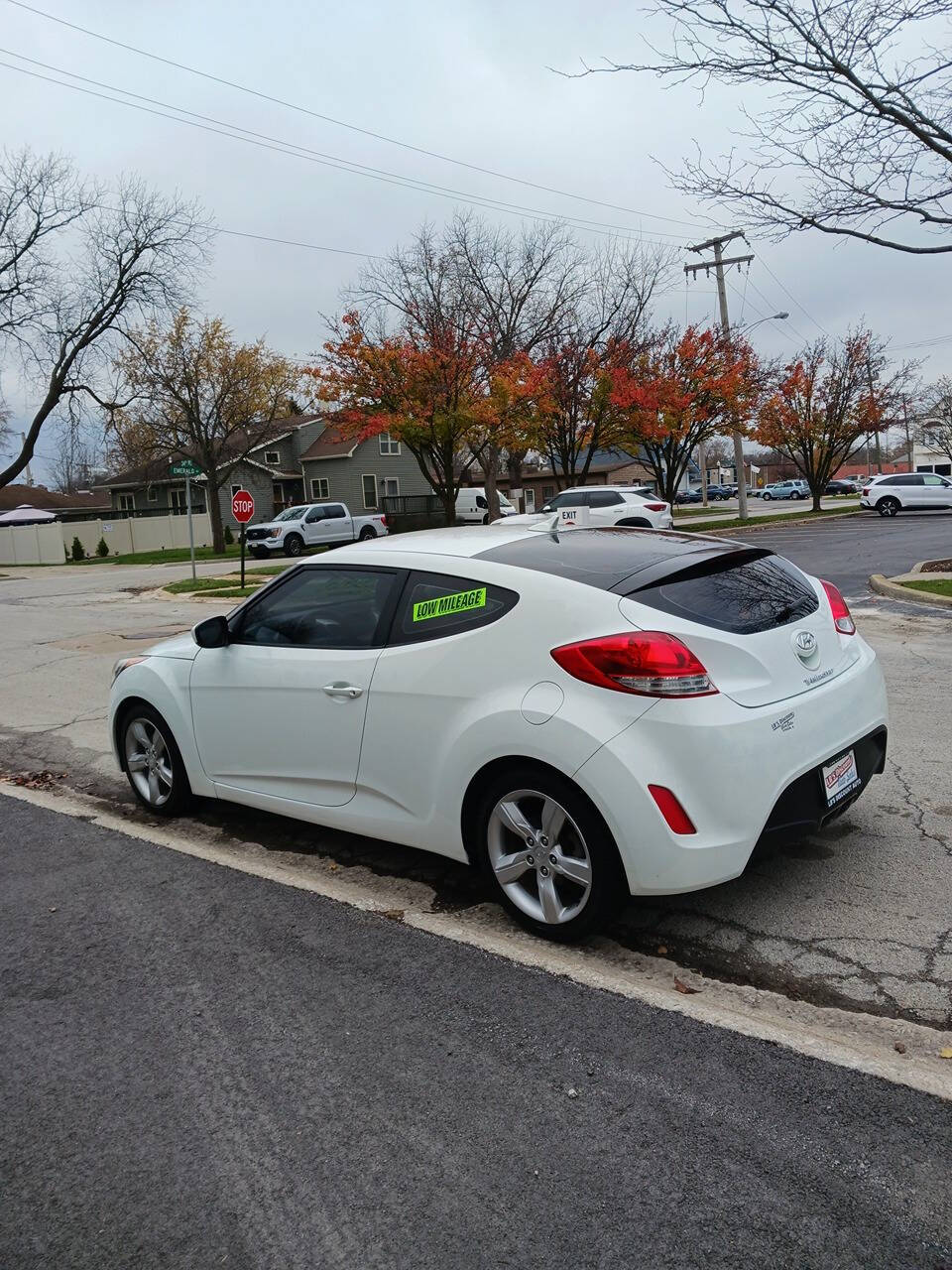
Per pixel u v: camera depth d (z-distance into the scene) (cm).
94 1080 284
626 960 342
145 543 4341
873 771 394
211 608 1620
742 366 2870
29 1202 236
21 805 559
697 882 318
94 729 739
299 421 5097
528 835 353
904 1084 261
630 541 406
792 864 414
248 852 471
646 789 315
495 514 3122
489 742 348
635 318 3141
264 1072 283
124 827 507
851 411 3719
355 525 3569
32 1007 328
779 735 334
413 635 385
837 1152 236
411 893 414
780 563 406
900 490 3369
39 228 3102
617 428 2909
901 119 895
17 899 420
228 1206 230
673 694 317
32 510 5172
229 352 3547
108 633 1309
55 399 3350
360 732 400
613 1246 211
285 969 344
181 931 380
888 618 1091
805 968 330
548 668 337
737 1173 231
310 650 424
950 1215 215
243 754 459
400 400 2488
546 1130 250
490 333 3058
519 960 342
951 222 952
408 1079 276
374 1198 230
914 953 335
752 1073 270
